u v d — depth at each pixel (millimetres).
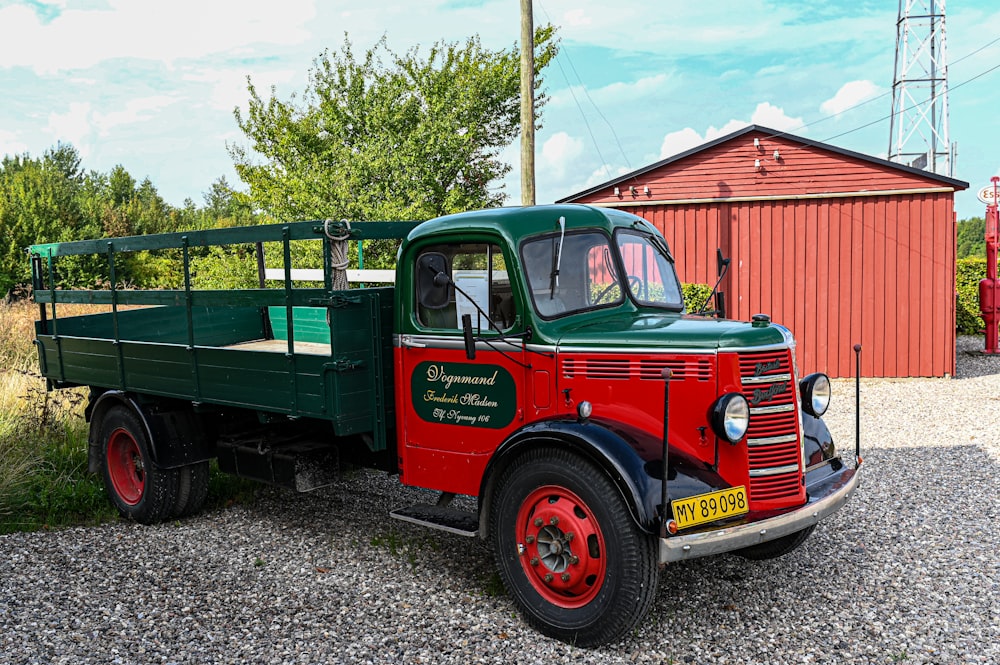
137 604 4637
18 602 4688
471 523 4480
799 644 3965
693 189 13766
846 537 5516
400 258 4922
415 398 4934
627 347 4184
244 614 4465
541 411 4422
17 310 14734
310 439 5805
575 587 4004
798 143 13320
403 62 16859
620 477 3723
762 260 13617
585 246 4699
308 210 14445
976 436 8594
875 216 13203
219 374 5523
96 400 6676
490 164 17578
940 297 13062
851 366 13438
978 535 5492
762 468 4090
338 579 4961
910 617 4242
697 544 3660
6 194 32438
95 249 6551
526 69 12836
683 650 3932
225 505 6715
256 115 17484
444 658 3906
